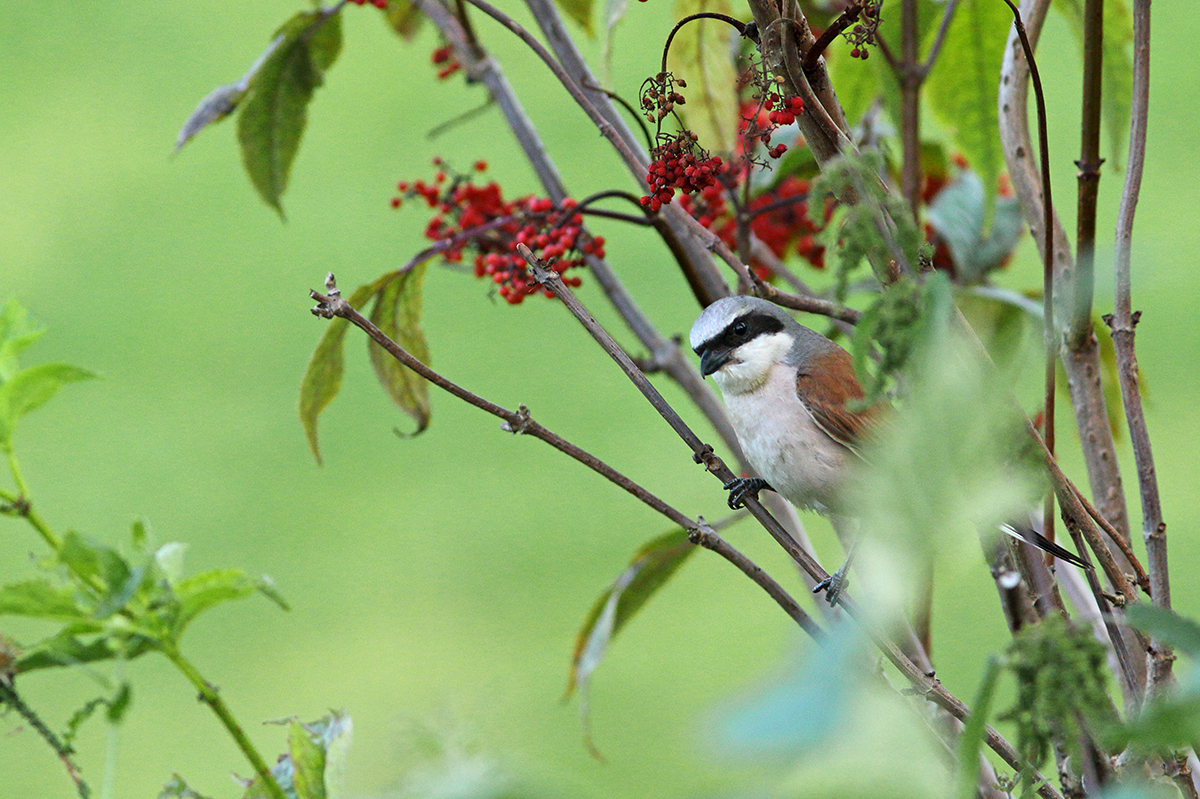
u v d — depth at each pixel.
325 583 14.35
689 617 12.92
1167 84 16.06
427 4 7.10
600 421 16.73
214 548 15.07
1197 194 11.66
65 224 20.64
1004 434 1.57
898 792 1.39
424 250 6.03
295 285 19.08
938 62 6.57
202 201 21.25
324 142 21.66
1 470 16.58
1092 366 4.46
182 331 18.94
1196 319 14.16
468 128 20.77
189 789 3.71
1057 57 16.39
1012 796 4.05
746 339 6.82
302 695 12.02
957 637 10.31
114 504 15.84
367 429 17.52
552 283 4.75
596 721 10.56
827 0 7.50
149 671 12.78
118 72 24.12
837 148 3.88
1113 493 4.49
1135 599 3.77
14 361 3.73
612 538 14.86
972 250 7.08
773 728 1.22
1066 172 13.51
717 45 5.52
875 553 1.47
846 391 6.52
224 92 6.91
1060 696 2.03
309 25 6.86
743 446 6.82
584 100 4.98
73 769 3.33
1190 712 1.72
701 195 6.46
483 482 16.12
